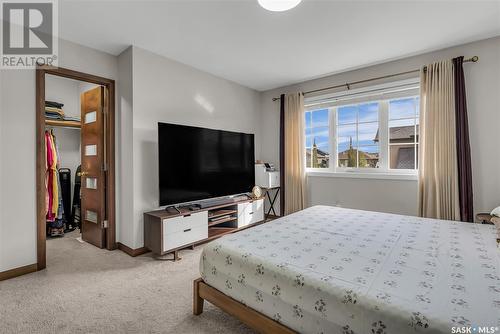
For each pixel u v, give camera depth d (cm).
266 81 399
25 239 230
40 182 238
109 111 292
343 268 125
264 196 416
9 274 220
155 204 293
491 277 113
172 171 284
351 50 287
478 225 200
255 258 139
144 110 281
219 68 342
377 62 322
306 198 396
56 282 214
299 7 206
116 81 296
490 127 259
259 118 455
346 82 357
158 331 153
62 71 254
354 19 224
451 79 271
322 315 109
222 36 254
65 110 417
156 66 293
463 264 127
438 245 155
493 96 257
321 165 397
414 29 241
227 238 172
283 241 165
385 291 103
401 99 321
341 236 174
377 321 95
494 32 247
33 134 235
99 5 201
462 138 262
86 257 271
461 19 223
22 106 229
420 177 291
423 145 289
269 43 270
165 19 222
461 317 86
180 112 320
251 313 136
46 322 161
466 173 261
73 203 404
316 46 276
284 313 123
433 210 283
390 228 193
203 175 319
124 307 178
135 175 274
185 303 183
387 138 330
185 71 326
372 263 130
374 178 335
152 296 193
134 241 274
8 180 221
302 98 392
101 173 299
